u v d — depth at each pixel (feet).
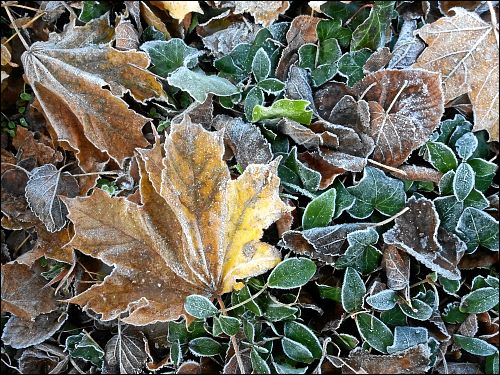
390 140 1.79
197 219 1.74
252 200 1.72
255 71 1.83
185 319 1.76
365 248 1.76
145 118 1.81
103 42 1.88
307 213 1.74
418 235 1.77
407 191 1.83
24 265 1.88
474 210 1.78
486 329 1.81
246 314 1.78
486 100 1.81
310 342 1.76
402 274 1.74
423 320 1.77
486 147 1.85
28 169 1.90
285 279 1.73
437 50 1.81
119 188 1.85
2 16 1.93
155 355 1.86
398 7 1.90
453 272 1.73
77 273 1.88
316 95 1.86
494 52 1.80
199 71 1.87
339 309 1.79
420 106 1.78
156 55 1.84
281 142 1.83
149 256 1.76
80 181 1.86
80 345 1.84
